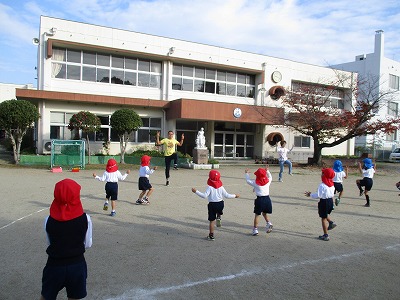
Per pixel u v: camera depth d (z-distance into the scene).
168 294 3.69
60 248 2.74
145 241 5.48
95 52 19.73
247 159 24.42
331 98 27.50
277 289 3.90
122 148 18.33
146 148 20.80
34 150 18.94
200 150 17.81
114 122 17.50
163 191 10.29
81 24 18.77
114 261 4.57
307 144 27.73
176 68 22.12
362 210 8.59
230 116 21.05
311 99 21.72
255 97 25.00
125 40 19.88
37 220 6.54
